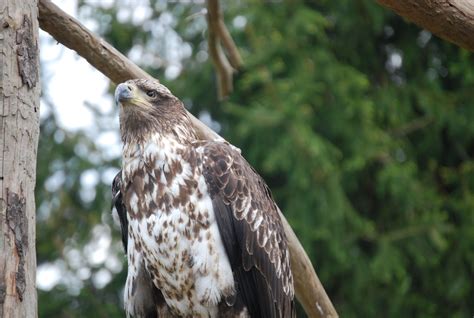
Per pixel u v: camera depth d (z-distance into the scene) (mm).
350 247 16156
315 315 8672
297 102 15734
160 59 17578
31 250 5918
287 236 8289
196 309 7309
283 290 7844
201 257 7203
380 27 16688
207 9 9539
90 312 16609
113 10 17484
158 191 7328
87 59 8391
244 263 7473
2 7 6117
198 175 7371
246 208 7500
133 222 7406
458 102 17000
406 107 17047
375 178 17109
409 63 17453
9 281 5758
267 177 17203
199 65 17125
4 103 6012
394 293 16484
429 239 16250
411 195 16266
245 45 16781
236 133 16750
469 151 18172
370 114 16234
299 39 16266
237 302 7453
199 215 7266
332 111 16297
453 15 6609
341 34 17344
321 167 15625
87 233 16844
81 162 16781
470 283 17062
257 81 16125
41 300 16594
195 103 17453
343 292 16500
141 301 7535
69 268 16734
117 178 7863
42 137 16875
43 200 16781
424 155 17594
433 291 16953
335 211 15727
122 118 7766
